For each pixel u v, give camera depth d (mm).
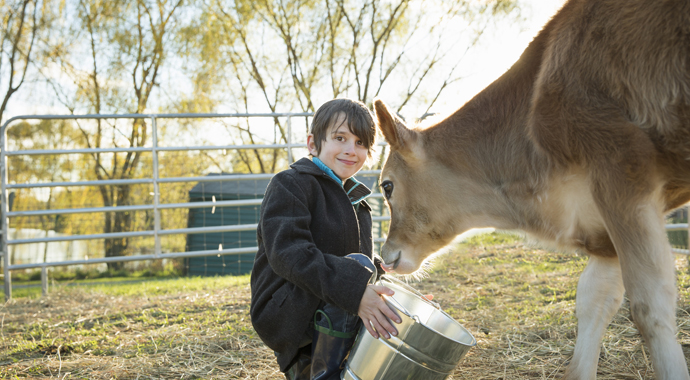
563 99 2051
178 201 12719
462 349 1764
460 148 2486
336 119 2072
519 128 2342
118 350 3512
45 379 2986
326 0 15781
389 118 2404
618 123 1928
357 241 2107
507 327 3533
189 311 4648
